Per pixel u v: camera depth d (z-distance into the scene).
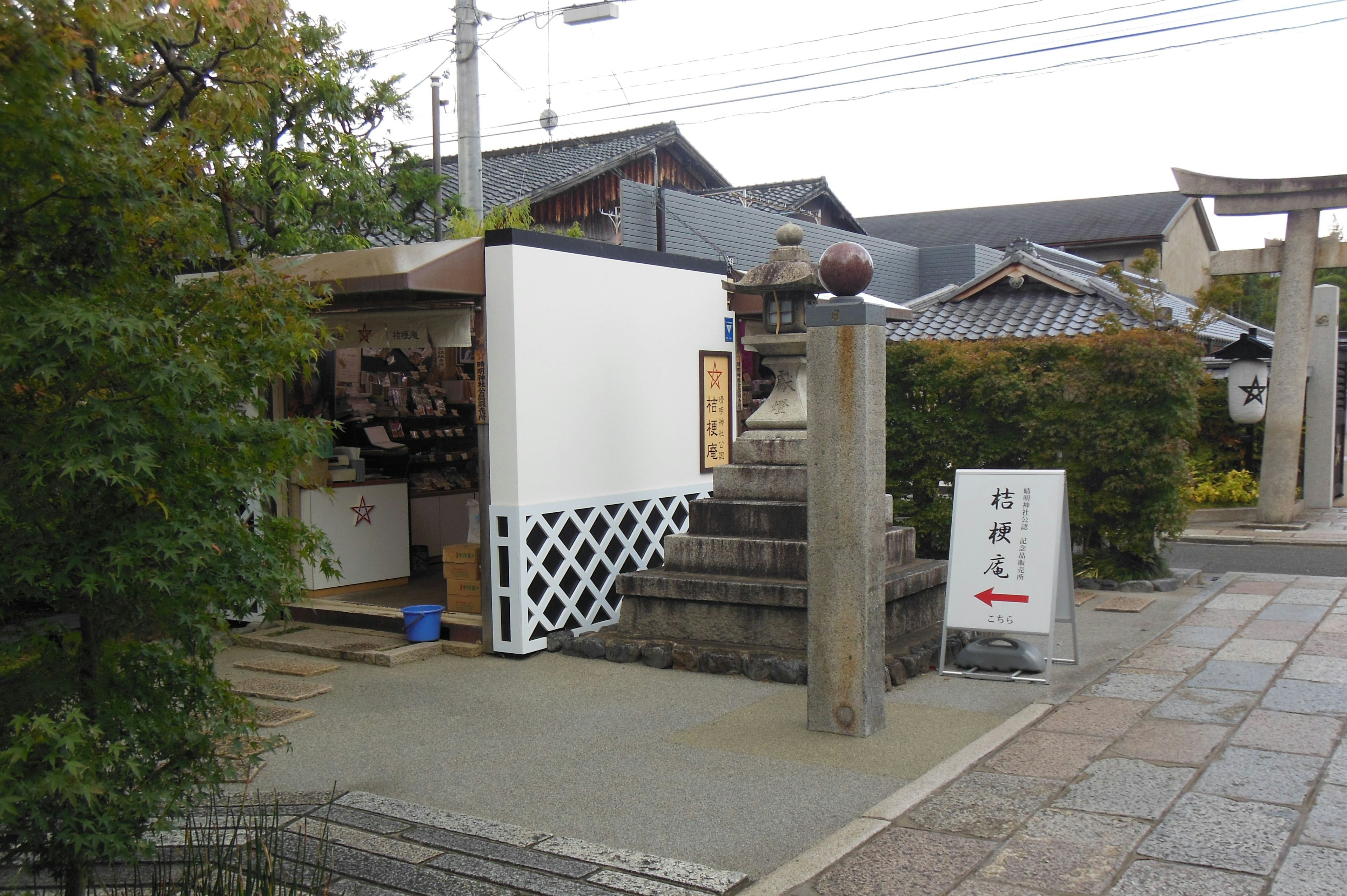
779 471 7.62
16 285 3.00
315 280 6.86
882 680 5.74
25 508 2.96
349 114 10.43
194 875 3.52
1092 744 5.29
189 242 3.36
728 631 7.23
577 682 6.79
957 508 7.02
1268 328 30.61
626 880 3.89
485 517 7.44
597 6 11.19
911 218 40.22
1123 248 33.31
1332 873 3.70
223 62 6.23
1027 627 6.73
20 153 2.85
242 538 3.26
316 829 4.41
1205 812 4.31
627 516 8.45
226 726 3.38
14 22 2.77
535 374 7.39
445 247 7.05
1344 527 14.61
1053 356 10.67
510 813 4.63
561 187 16.20
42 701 3.10
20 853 3.11
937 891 3.69
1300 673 6.52
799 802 4.68
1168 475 9.97
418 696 6.54
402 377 11.05
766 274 7.66
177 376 2.94
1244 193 14.65
